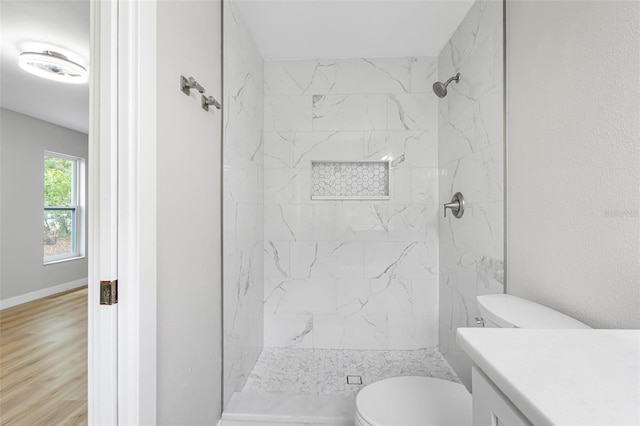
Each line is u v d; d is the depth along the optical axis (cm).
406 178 237
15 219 372
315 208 241
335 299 240
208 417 142
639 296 78
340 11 186
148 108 93
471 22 179
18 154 374
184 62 119
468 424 103
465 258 186
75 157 452
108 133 88
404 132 238
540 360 46
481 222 165
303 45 222
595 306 91
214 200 148
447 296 217
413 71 237
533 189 121
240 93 186
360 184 249
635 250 79
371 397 117
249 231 204
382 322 238
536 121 119
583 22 95
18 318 323
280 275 242
